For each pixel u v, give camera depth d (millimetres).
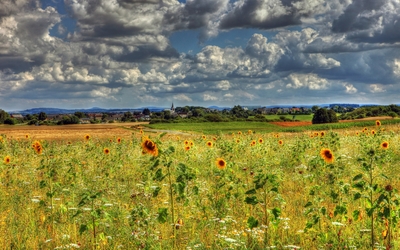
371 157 6012
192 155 14812
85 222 7215
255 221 5828
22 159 14789
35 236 6777
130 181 11664
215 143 17984
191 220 7418
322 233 6316
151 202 8523
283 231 6633
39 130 75938
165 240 6305
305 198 8891
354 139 20297
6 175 11703
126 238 6344
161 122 107500
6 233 6867
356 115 101312
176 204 8414
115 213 7434
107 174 10602
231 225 7234
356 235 6316
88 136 17625
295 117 143625
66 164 12297
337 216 7324
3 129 81312
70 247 5969
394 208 6020
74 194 8867
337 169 8266
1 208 8445
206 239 6566
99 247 6113
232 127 87812
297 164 14578
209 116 111062
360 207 7863
